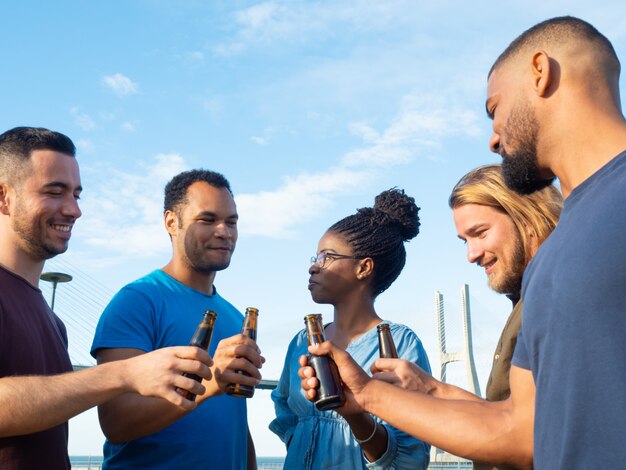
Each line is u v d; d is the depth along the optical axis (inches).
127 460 112.0
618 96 67.7
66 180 101.6
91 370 83.7
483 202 96.8
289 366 126.5
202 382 93.5
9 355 89.3
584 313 56.4
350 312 122.1
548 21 70.9
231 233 129.6
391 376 91.3
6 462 85.7
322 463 109.6
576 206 62.6
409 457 104.2
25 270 99.7
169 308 120.2
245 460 124.6
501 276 97.0
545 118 67.9
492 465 85.3
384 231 123.4
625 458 52.8
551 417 59.6
